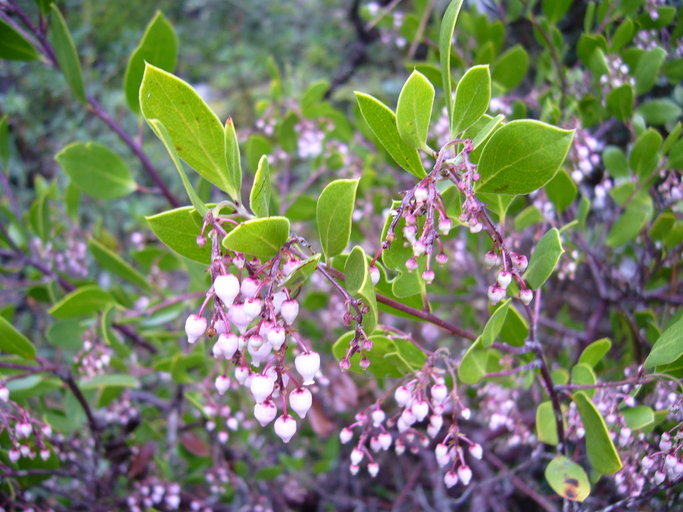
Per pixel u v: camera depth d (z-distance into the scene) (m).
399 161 0.18
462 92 0.17
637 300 0.31
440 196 0.18
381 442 0.21
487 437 0.37
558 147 0.16
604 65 0.29
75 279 0.39
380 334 0.22
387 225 0.19
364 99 0.17
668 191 0.27
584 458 0.27
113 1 0.67
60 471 0.30
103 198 0.34
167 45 0.31
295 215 0.41
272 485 0.42
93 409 0.37
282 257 0.16
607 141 0.39
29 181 0.60
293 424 0.16
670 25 0.35
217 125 0.17
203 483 0.40
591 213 0.38
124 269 0.34
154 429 0.35
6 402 0.25
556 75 0.34
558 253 0.19
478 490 0.36
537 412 0.24
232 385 0.30
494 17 0.45
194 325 0.16
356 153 0.42
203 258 0.19
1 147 0.35
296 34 0.77
